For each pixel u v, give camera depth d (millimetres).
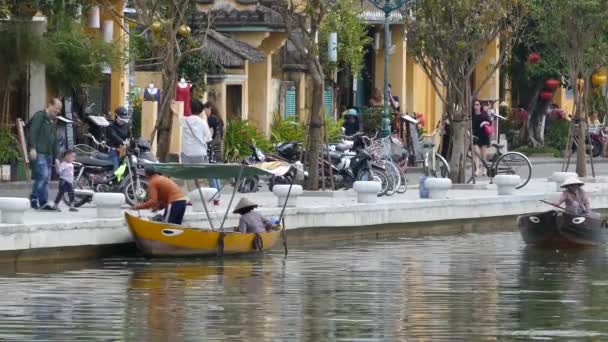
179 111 63000
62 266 47594
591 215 55906
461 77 70000
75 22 69938
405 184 64312
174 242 49406
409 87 98188
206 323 39062
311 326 38844
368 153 64312
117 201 49906
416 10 69625
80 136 71438
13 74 66500
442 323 39594
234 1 80875
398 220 58969
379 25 93500
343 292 44406
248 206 51812
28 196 59438
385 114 78875
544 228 55469
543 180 75562
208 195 53750
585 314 41250
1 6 63375
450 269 49750
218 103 78000
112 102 76438
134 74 77438
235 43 79188
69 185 53250
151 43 56625
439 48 69625
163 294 43250
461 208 61406
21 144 64688
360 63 88750
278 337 37375
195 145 58219
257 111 83250
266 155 67688
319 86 63375
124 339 36938
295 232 55375
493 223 62812
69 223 48156
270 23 80438
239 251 50938
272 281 46094
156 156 60031
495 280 47531
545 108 106812
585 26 77062
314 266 49438
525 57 105625
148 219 49781
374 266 49844
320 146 63281
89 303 41531
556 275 48875
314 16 64062
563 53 78062
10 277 45469
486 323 39688
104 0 65625
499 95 107000
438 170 70938
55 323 38688
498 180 64375
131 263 48594
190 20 76500
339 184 64438
